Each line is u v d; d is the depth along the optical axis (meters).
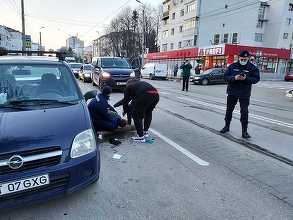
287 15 50.44
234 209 3.07
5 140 2.63
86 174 2.96
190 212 2.99
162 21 62.19
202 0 47.97
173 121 7.42
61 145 2.80
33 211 2.93
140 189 3.46
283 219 2.91
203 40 49.19
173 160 4.48
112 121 5.61
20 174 2.57
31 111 3.20
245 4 48.78
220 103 11.59
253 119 8.29
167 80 30.44
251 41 49.94
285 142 5.77
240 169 4.20
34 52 4.68
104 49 85.38
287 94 15.29
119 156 4.58
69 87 3.97
